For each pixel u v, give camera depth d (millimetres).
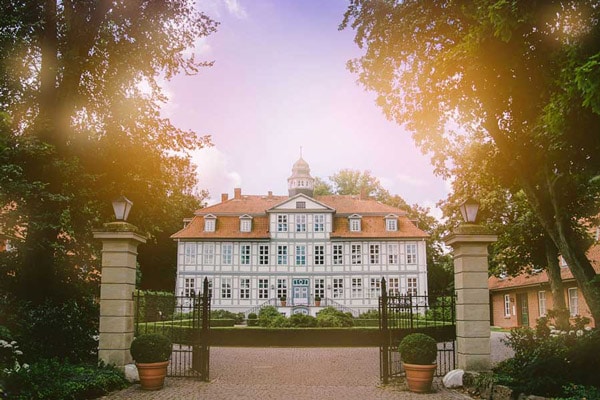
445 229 25922
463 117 15141
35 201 13227
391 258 49500
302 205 50562
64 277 14797
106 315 11633
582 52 9109
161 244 54469
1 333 10125
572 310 28984
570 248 12906
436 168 17906
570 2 9656
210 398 10086
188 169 19625
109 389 10469
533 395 8547
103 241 11875
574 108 9391
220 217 51344
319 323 25875
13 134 13156
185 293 48906
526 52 11094
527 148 13430
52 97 14578
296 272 49594
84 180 14734
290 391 11016
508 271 24672
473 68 11820
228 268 49531
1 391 8070
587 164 10992
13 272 14125
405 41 14594
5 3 13367
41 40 14578
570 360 9234
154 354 10797
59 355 12328
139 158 16547
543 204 13953
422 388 10617
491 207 23859
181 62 17891
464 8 11609
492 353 19078
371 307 48812
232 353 19984
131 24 15750
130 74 16281
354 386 11688
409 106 16156
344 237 49656
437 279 59500
